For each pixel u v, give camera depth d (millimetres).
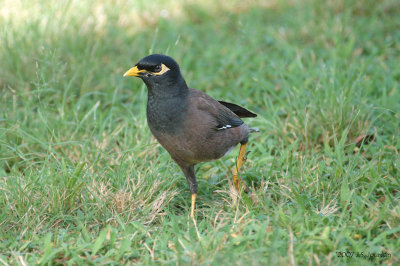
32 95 12766
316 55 15148
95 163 10258
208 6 19531
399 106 11938
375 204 8344
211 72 15000
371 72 14008
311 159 10383
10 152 11008
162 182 9773
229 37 17266
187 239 7852
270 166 10469
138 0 19672
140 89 13836
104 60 15164
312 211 8312
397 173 9484
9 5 16781
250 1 19781
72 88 12875
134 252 7652
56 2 15688
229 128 9328
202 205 9586
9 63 13758
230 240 7594
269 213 8594
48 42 14242
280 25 17438
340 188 9148
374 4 18016
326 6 18000
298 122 11523
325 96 11727
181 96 8820
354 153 11062
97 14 17078
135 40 16453
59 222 8836
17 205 8914
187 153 9047
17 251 7801
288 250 7086
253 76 14062
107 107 13445
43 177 9578
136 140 11352
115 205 8984
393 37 16141
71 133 11844
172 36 17078
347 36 16203
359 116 11344
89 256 7543
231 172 10570
